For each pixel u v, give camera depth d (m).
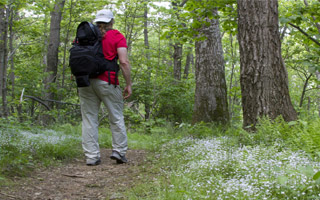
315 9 6.14
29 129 6.88
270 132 4.83
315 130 4.35
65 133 7.84
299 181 2.74
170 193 2.94
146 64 15.00
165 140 6.82
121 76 14.34
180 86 15.35
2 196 3.13
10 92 11.95
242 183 2.83
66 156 5.31
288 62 15.04
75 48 4.71
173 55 16.83
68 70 14.77
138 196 3.23
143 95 14.42
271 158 3.83
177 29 7.22
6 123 6.25
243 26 5.52
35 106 12.97
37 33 14.40
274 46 5.39
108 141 7.30
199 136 6.83
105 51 4.84
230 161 3.82
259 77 5.33
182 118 15.20
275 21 5.43
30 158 4.75
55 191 3.55
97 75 4.80
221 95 8.73
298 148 4.17
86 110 5.02
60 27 15.02
